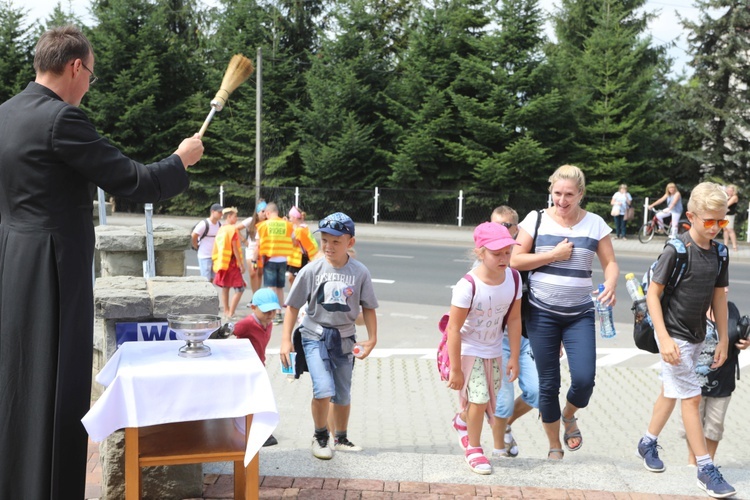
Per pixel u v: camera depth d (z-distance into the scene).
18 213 2.87
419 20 34.66
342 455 4.64
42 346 2.86
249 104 36.50
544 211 4.90
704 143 35.75
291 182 37.00
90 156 2.84
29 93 2.91
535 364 5.13
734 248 22.45
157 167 2.98
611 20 34.66
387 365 9.57
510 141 32.00
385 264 18.72
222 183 33.91
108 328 3.84
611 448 6.93
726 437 7.33
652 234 25.70
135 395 3.06
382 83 35.41
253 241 12.38
